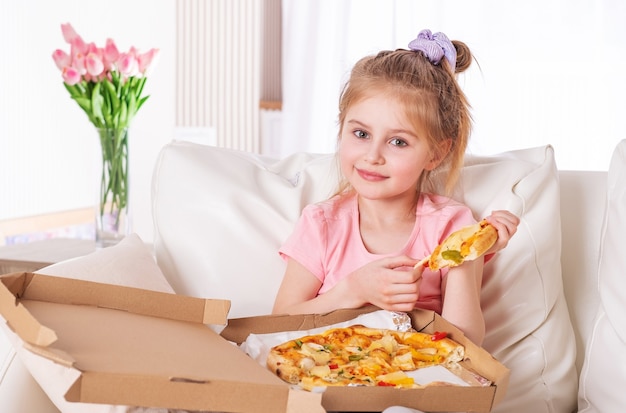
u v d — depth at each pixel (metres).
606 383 1.23
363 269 1.22
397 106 1.28
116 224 1.97
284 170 1.54
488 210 1.37
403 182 1.30
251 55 3.80
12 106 3.38
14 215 3.41
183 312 1.05
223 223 1.40
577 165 3.05
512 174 1.39
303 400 0.81
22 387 1.02
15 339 0.99
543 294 1.33
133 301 1.02
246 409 0.82
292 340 1.05
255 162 1.53
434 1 3.21
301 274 1.37
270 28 4.00
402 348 1.05
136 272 1.23
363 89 1.30
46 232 3.57
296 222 1.43
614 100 2.97
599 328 1.27
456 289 1.20
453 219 1.38
